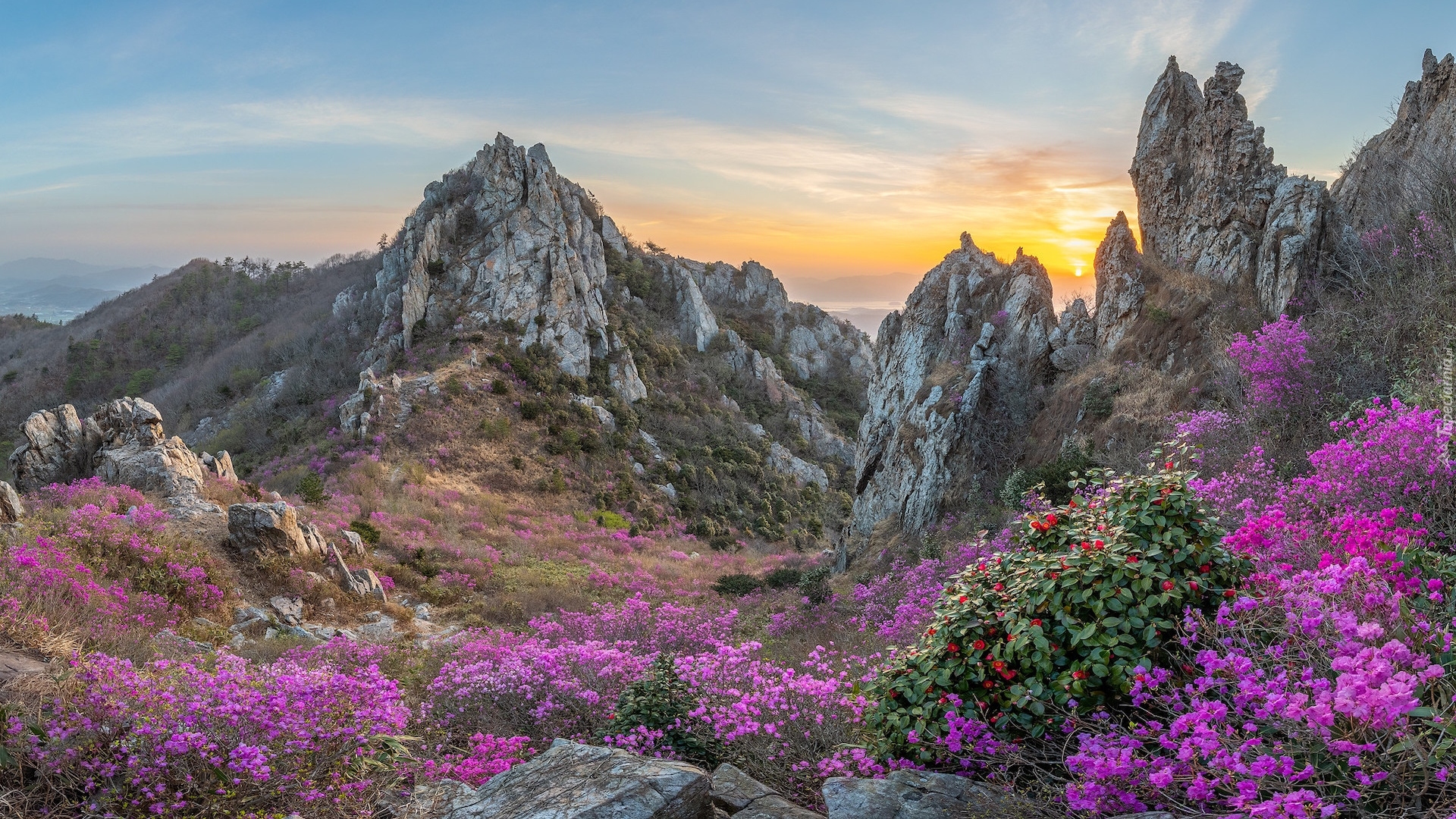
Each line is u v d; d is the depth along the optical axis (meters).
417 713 8.04
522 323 62.81
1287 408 12.75
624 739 6.50
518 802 4.75
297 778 5.03
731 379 87.38
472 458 48.62
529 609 23.28
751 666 8.02
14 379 104.88
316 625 18.48
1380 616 4.02
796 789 6.09
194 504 22.12
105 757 4.92
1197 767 3.53
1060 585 5.16
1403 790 3.19
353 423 48.81
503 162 71.38
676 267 96.25
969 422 23.30
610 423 60.03
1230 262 20.27
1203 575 5.00
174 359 105.12
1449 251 13.52
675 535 48.72
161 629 13.50
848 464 83.94
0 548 12.16
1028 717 4.83
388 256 68.88
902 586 16.70
